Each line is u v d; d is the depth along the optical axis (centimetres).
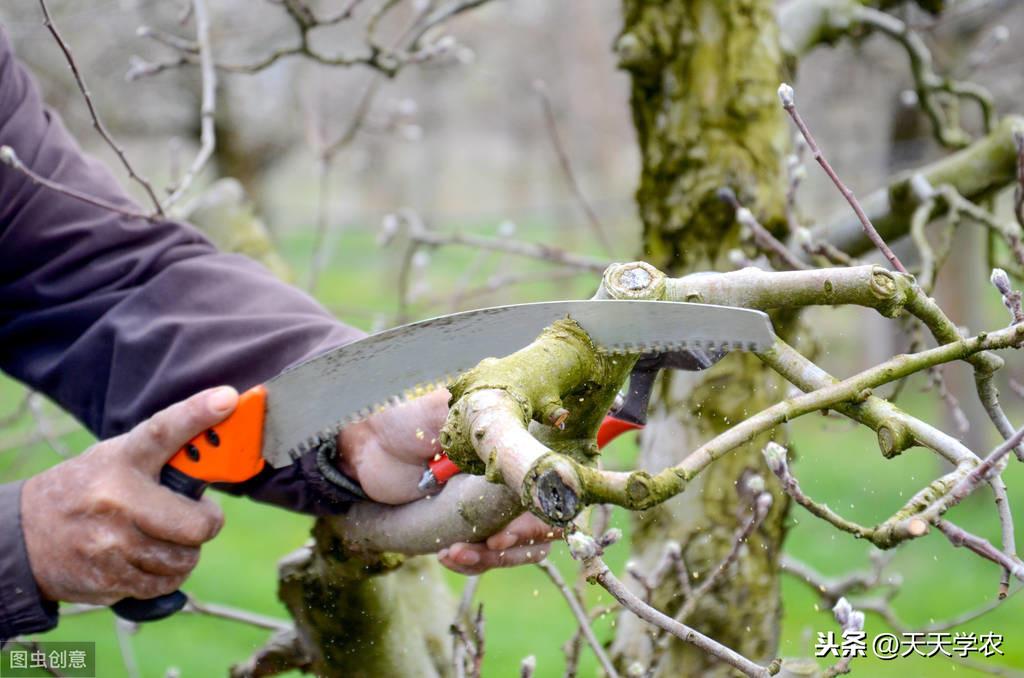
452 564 136
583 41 984
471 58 290
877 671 207
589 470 81
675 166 203
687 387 201
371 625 166
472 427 87
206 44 219
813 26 231
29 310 169
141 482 135
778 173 202
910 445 97
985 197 224
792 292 103
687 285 105
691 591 183
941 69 387
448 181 1383
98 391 164
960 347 98
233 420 128
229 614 217
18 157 171
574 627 513
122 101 652
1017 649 485
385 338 117
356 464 139
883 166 584
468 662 176
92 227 169
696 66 200
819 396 96
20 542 137
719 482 198
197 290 162
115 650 508
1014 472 769
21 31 439
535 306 107
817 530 628
